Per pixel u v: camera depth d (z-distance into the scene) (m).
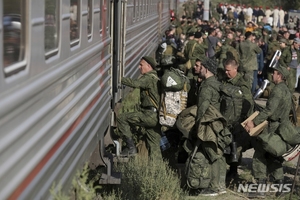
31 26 10.82
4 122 9.19
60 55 13.23
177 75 22.45
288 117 20.95
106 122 21.02
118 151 23.14
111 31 24.19
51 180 11.84
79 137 15.06
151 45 54.16
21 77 10.15
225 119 20.22
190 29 62.19
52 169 12.02
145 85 23.02
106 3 21.72
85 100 16.20
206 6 99.62
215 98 20.95
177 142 24.00
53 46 12.62
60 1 13.23
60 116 12.70
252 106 23.09
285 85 20.98
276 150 20.48
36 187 10.74
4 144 9.06
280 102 20.72
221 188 21.45
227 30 69.00
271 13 146.38
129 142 23.50
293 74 44.78
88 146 16.55
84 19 16.45
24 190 10.08
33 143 10.54
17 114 9.82
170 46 39.12
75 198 14.34
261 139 20.59
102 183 19.45
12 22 9.86
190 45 32.69
